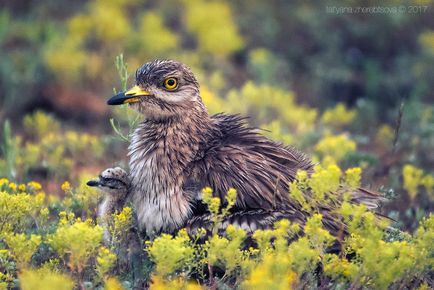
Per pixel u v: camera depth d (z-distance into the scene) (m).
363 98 19.88
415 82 20.39
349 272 9.02
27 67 19.75
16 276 9.98
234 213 10.34
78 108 19.16
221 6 22.11
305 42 22.11
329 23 22.28
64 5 23.05
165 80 11.14
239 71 21.38
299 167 11.02
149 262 10.12
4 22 20.84
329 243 9.20
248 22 22.62
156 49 21.00
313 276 9.34
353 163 14.00
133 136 11.40
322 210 10.37
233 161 10.70
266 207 10.41
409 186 12.67
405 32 21.92
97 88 19.97
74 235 8.73
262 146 11.08
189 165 10.83
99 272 8.99
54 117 18.77
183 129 11.09
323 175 9.31
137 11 23.34
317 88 20.61
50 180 13.79
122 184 11.05
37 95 19.27
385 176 13.95
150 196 10.79
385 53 21.92
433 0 21.62
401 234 10.66
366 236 9.08
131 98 11.19
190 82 11.28
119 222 10.01
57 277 8.63
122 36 21.11
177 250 8.68
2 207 9.84
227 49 21.03
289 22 22.53
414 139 15.84
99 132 18.12
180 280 9.13
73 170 14.44
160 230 10.70
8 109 18.80
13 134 17.66
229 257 9.09
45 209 10.38
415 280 9.79
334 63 21.23
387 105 20.27
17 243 9.08
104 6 22.28
